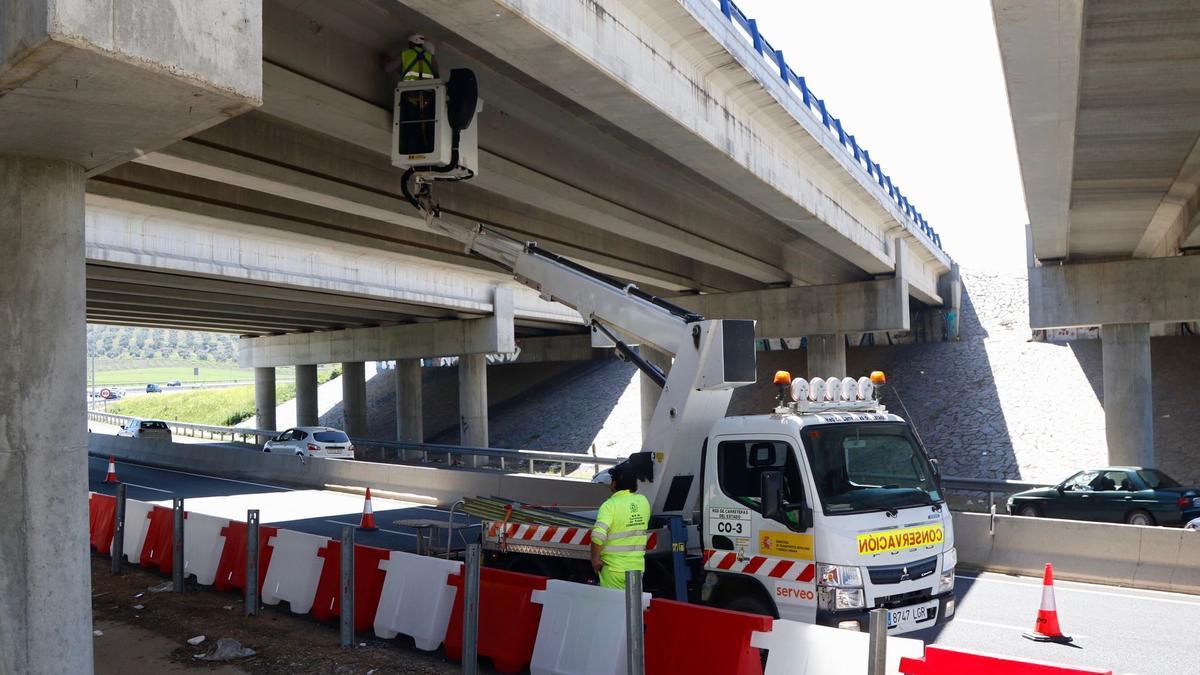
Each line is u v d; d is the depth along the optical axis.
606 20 12.16
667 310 10.94
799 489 8.75
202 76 5.68
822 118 22.03
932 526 9.15
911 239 35.66
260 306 39.53
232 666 9.27
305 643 10.11
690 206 23.48
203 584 13.18
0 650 6.54
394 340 47.88
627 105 13.49
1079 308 30.20
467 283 41.81
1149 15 12.12
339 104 12.48
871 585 8.53
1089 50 13.42
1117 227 26.89
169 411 91.62
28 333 6.68
